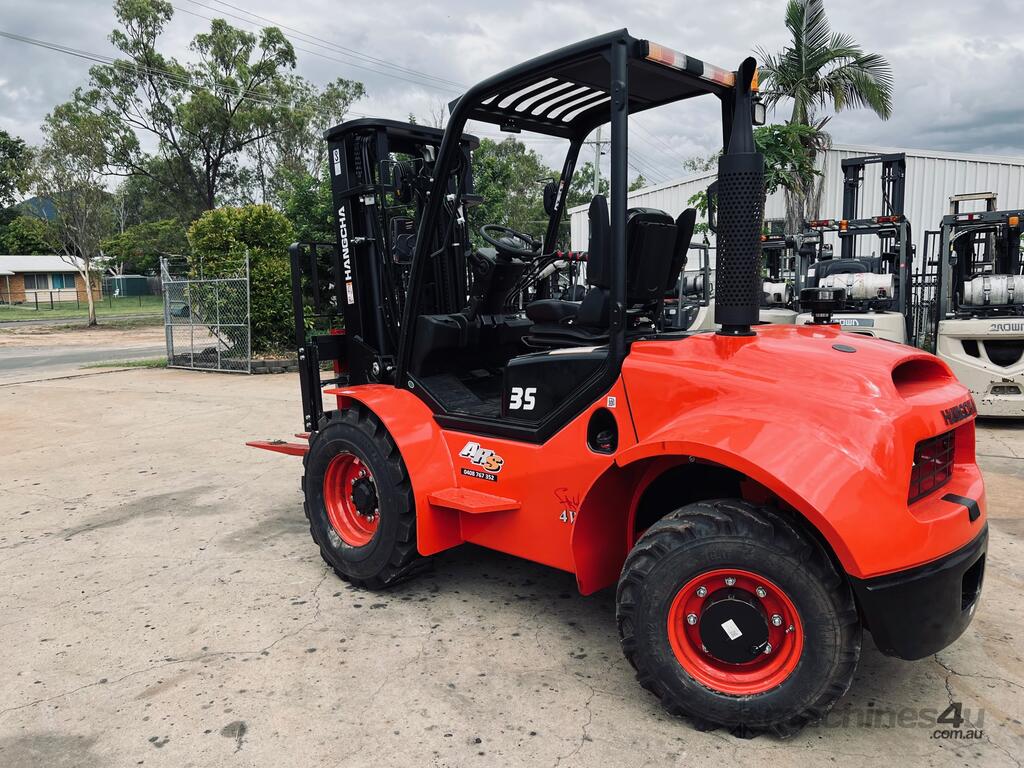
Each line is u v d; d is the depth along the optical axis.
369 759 2.57
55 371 14.29
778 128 14.27
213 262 14.20
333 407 9.61
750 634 2.60
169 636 3.51
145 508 5.52
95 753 2.64
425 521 3.63
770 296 11.94
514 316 4.45
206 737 2.72
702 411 2.72
